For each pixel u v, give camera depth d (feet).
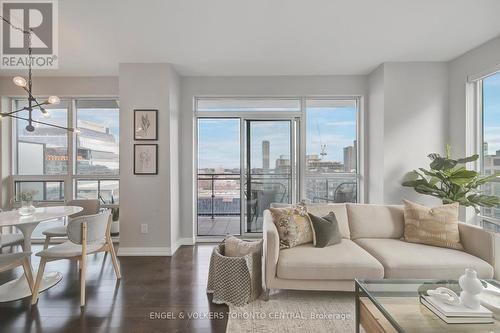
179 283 8.86
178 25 8.74
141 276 9.42
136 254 11.71
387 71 11.85
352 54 11.07
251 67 12.41
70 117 13.73
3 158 13.37
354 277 7.14
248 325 6.53
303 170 13.94
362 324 5.84
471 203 9.65
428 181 11.68
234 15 8.20
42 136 13.83
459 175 9.61
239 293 7.41
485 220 10.55
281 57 11.33
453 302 4.74
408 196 11.91
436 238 8.11
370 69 12.73
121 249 11.73
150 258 11.29
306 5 7.72
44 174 13.79
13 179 13.60
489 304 4.94
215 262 7.88
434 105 11.82
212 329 6.41
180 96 13.39
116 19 8.32
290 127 14.07
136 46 10.20
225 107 14.02
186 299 7.80
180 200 13.34
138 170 11.77
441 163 9.97
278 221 8.43
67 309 7.26
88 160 13.96
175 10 7.89
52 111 13.84
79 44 9.96
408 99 11.84
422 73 11.82
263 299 7.70
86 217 7.79
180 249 12.55
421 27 8.96
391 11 8.02
